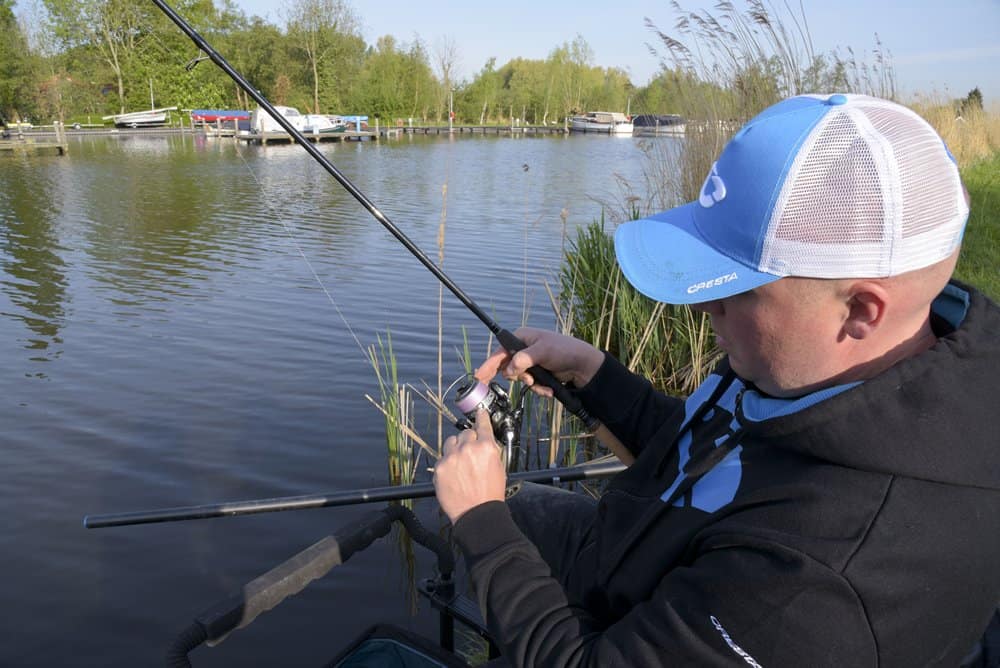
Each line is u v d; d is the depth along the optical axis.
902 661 0.92
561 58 58.47
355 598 3.15
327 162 2.00
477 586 1.22
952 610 0.93
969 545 0.92
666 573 1.16
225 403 5.12
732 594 0.97
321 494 2.01
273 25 41.34
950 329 1.09
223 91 39.66
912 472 0.91
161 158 25.78
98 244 11.06
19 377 5.59
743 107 5.28
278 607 3.09
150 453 4.41
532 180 19.55
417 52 49.88
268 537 3.60
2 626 2.98
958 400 0.93
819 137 0.96
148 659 2.83
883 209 0.92
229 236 11.89
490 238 11.69
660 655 1.01
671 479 1.33
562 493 1.88
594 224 6.27
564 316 6.50
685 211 1.21
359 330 6.86
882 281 0.94
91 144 31.42
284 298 8.03
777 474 1.04
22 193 16.45
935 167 0.94
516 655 1.16
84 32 39.34
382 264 9.84
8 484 4.03
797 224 0.96
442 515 3.76
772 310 1.02
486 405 1.83
